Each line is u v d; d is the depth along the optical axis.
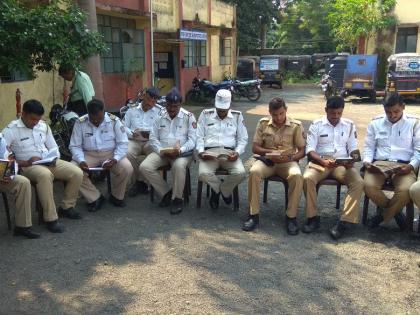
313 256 3.97
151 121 5.86
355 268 3.76
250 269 3.72
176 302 3.23
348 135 4.73
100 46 5.82
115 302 3.23
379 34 20.02
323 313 3.13
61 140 5.80
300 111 14.17
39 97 8.12
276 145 4.80
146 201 5.36
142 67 12.82
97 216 4.86
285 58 29.88
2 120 7.19
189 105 15.68
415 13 18.91
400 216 4.59
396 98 4.40
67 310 3.14
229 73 21.64
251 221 4.55
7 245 4.12
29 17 5.00
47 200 4.36
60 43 5.22
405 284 3.52
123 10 10.52
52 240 4.24
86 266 3.75
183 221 4.74
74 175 4.66
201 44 17.98
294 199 4.45
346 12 20.86
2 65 5.06
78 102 6.17
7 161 4.00
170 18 14.48
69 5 6.19
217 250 4.07
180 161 4.92
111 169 5.05
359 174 4.50
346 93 16.91
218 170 4.99
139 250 4.05
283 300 3.28
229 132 5.09
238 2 25.73
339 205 5.19
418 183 4.14
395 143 4.54
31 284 3.46
